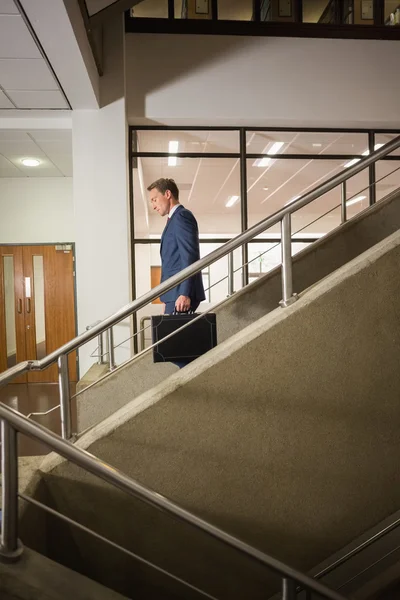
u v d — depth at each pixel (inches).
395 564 79.6
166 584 86.7
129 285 195.0
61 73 149.3
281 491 86.1
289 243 87.3
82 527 57.5
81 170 186.5
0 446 57.7
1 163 227.3
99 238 189.0
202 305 242.1
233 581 88.0
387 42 205.5
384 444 86.7
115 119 186.5
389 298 84.8
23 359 253.3
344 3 203.6
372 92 205.5
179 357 95.0
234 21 198.7
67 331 255.1
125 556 85.0
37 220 252.7
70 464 82.0
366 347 85.1
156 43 196.4
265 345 83.9
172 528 85.7
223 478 85.2
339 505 87.0
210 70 198.8
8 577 56.0
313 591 57.8
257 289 134.6
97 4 144.3
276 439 85.4
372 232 140.9
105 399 138.3
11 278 253.0
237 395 84.4
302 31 201.6
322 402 85.3
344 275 84.4
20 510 68.4
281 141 217.2
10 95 166.4
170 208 114.7
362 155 221.8
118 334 191.9
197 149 214.2
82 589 57.2
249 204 251.4
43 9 112.1
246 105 200.7
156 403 83.4
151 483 84.5
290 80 202.1
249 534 86.4
